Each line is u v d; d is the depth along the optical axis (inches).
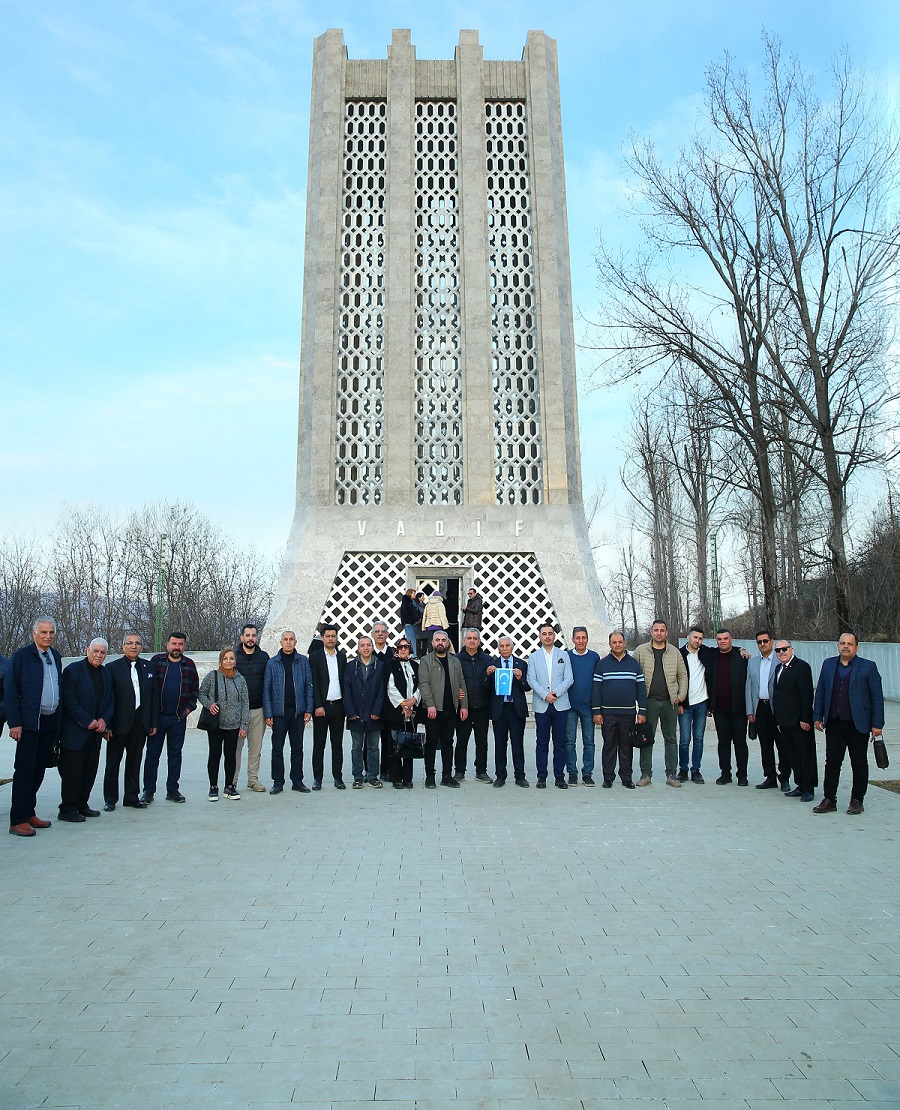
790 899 256.7
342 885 271.1
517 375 822.5
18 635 1764.3
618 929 231.6
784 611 1462.8
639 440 1793.8
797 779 405.4
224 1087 153.8
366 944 221.0
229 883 273.1
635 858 302.0
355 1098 150.2
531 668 443.5
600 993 192.1
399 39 861.8
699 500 1729.8
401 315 811.4
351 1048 167.6
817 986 195.9
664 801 401.1
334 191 834.8
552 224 837.8
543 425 804.6
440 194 848.9
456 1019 179.6
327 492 791.1
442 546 775.1
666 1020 179.3
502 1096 150.9
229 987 195.3
